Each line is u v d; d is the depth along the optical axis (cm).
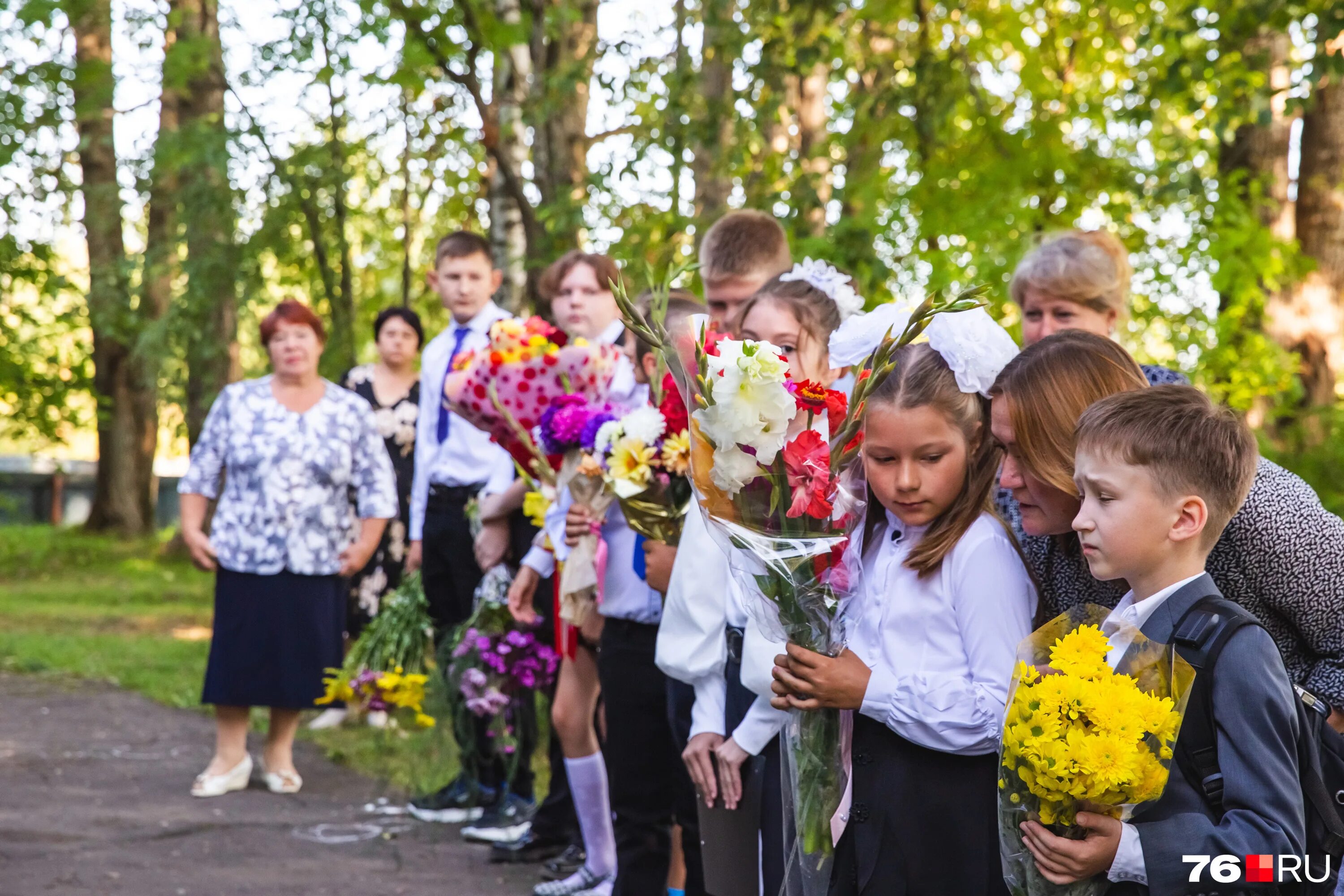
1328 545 210
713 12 818
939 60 863
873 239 782
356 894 404
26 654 866
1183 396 191
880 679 220
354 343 1071
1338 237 916
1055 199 883
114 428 1988
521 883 422
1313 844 182
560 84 806
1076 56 1003
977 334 229
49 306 1694
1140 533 186
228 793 536
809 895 225
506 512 463
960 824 220
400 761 585
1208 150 946
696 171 992
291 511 529
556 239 846
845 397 224
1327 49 720
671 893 369
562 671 394
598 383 398
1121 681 172
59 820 481
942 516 229
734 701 284
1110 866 174
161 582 1470
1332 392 905
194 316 1174
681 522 313
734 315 337
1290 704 177
